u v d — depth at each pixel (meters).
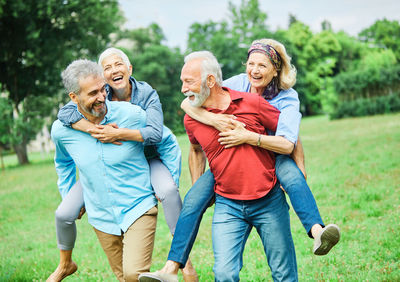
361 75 35.56
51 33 26.91
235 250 2.96
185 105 3.10
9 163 30.39
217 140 2.98
